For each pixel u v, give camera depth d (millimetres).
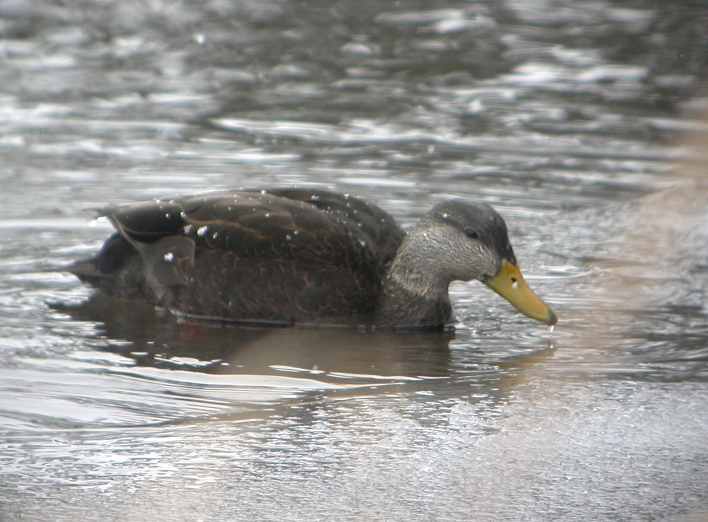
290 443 7434
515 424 7742
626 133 19141
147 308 11453
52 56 24031
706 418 7824
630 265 12789
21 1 27844
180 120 19797
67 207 14797
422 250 10852
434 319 10984
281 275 10930
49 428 7922
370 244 11305
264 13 28375
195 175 16469
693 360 9562
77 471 6965
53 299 11562
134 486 6707
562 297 11719
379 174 16750
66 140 18281
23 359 9688
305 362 9719
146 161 17172
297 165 17156
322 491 6629
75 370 9414
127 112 20234
